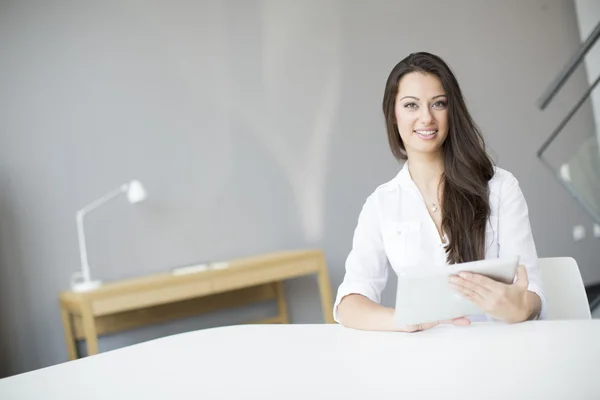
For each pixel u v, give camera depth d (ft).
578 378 3.77
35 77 12.92
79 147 13.23
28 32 12.89
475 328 5.32
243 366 4.96
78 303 11.91
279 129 15.02
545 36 18.74
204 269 12.94
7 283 12.60
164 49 13.99
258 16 14.90
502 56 18.01
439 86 6.18
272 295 14.76
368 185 15.93
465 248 6.12
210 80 14.39
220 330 6.39
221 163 14.44
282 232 14.99
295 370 4.67
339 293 6.28
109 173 13.44
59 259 13.01
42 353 12.83
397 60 16.43
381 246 6.55
